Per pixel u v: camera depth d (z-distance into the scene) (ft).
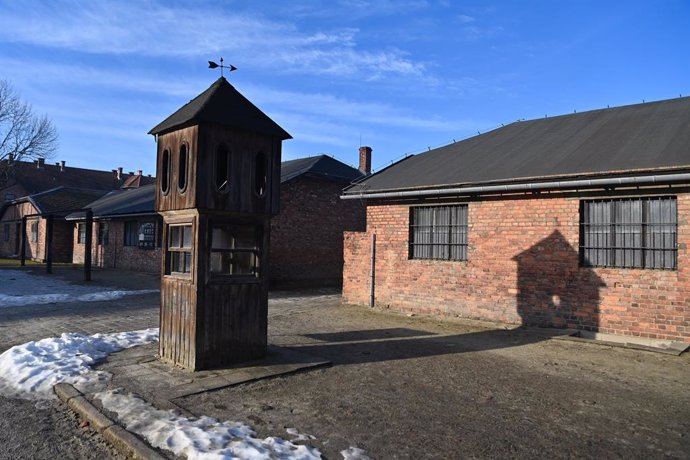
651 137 29.78
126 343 24.27
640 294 26.84
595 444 13.34
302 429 14.03
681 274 25.55
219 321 20.07
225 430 13.52
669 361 22.61
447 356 23.36
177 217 20.75
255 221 21.31
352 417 15.07
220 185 21.20
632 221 27.55
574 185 27.68
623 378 19.81
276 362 20.93
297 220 60.59
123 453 12.96
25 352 21.45
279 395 17.04
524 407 16.21
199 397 16.58
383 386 18.34
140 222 71.92
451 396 17.29
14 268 77.51
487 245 33.01
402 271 37.63
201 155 19.30
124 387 17.34
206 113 19.27
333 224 64.95
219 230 20.34
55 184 165.37
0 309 37.06
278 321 33.06
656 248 26.66
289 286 58.90
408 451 12.73
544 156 32.55
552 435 13.91
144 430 13.66
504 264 32.14
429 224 36.58
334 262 64.95
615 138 31.76
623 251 27.81
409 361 22.27
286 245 59.21
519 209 31.55
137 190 97.09
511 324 31.53
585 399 17.10
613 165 27.02
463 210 34.78
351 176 68.03
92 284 55.57
